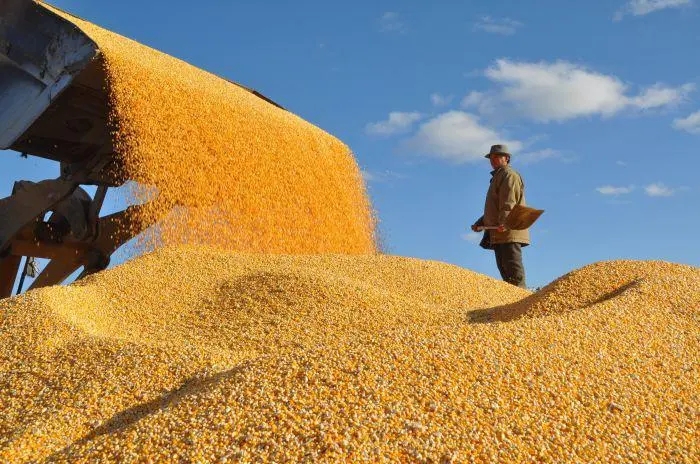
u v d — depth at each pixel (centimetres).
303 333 442
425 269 636
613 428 269
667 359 351
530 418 265
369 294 509
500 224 672
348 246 771
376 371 288
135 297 532
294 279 530
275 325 457
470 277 644
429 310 497
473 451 237
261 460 229
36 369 373
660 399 304
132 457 239
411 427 247
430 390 274
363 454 230
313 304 486
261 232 688
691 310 423
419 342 319
